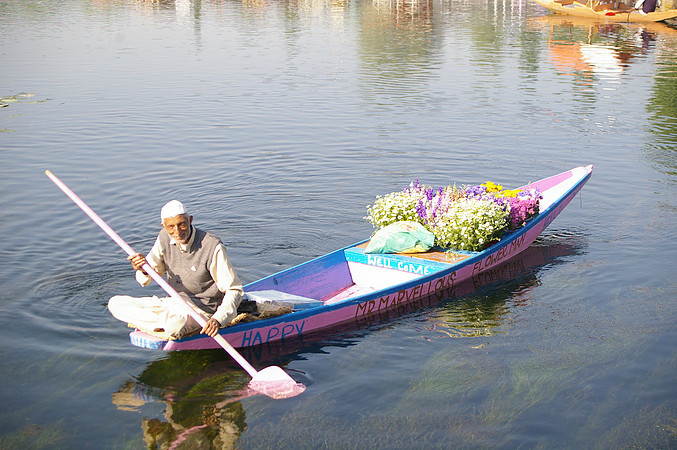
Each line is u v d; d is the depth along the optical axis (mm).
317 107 15039
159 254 5457
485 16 35094
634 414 4750
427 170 10742
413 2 44031
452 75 18859
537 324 6137
